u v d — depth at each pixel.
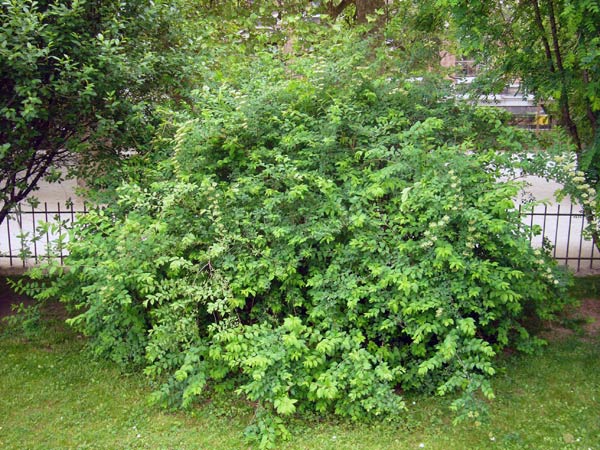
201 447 3.52
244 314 4.43
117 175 5.11
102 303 4.14
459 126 5.18
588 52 4.31
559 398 4.06
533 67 5.18
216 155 4.89
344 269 4.21
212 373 3.99
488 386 3.48
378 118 4.76
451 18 5.34
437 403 4.01
